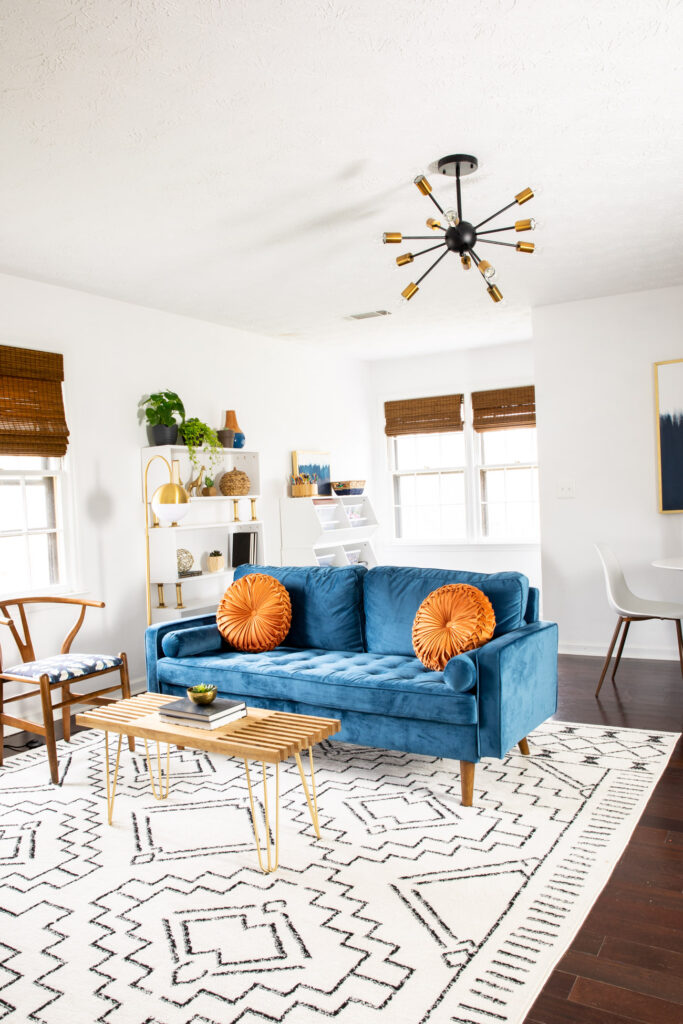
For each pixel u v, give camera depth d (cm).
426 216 357
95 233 364
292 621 401
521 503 725
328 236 378
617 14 207
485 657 288
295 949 200
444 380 745
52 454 438
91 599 460
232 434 550
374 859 249
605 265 452
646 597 523
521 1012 173
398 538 783
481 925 209
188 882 238
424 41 216
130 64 222
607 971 188
